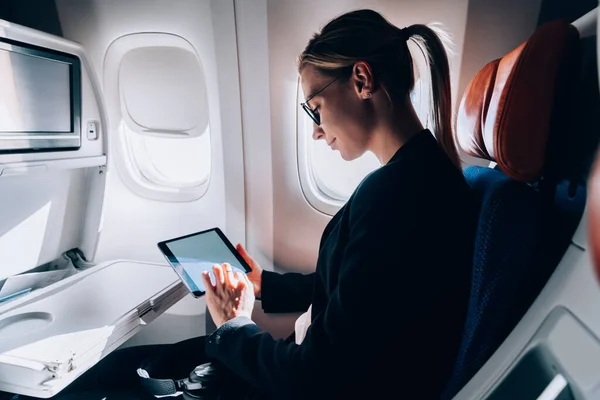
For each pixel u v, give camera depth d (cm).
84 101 138
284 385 74
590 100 62
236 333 88
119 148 162
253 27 133
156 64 149
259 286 129
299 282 130
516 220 65
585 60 63
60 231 147
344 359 69
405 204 70
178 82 150
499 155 68
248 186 151
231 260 126
